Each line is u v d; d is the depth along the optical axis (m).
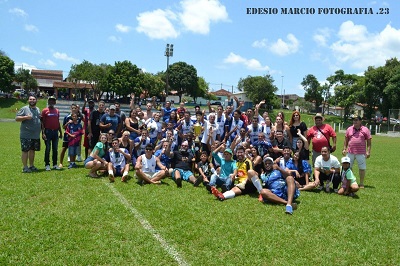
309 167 10.02
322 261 5.25
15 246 5.38
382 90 61.84
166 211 7.30
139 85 65.44
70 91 79.62
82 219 6.61
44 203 7.60
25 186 8.88
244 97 83.69
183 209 7.49
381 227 6.85
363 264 5.23
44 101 61.06
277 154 10.41
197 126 13.14
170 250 5.43
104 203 7.66
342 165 9.53
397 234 6.52
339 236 6.29
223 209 7.61
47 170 11.11
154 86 73.06
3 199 7.70
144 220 6.70
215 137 12.65
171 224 6.55
